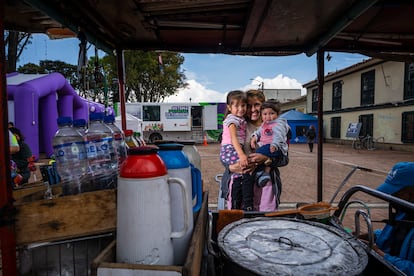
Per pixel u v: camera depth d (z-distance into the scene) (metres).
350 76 20.50
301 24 2.07
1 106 0.92
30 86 9.94
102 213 0.94
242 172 2.24
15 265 0.90
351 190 1.62
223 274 0.98
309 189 6.48
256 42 2.50
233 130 2.32
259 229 1.14
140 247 0.76
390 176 1.84
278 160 2.26
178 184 0.93
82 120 1.20
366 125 18.92
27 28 2.08
